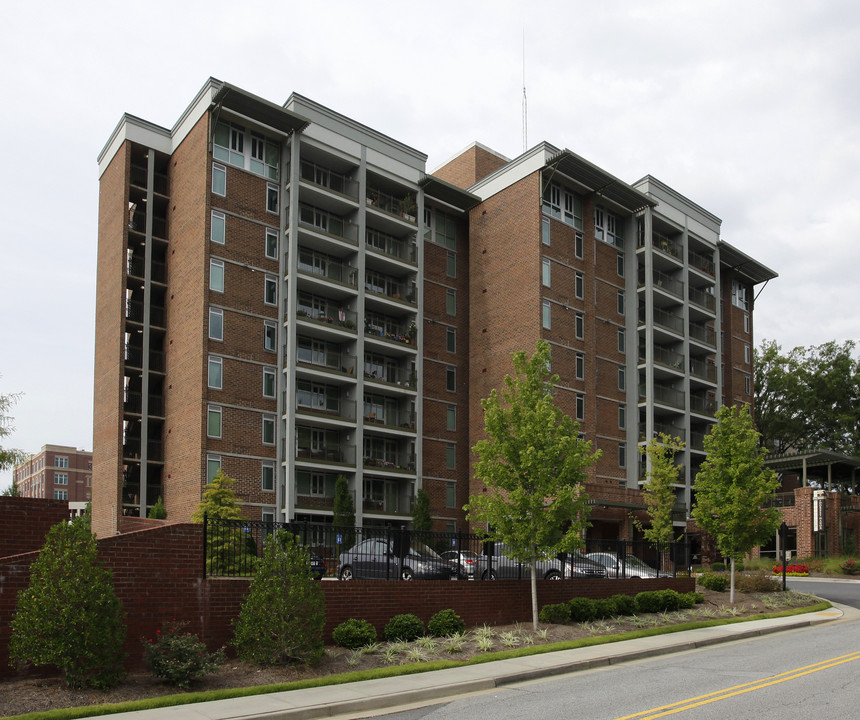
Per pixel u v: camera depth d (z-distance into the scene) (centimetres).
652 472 4344
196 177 3916
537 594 2203
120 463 3797
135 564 1430
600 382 4869
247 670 1401
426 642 1680
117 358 3941
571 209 4862
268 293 3972
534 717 1073
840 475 6438
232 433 3722
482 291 4822
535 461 2055
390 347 4359
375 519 4216
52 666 1273
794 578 4194
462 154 5409
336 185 4384
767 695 1188
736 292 6469
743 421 2981
